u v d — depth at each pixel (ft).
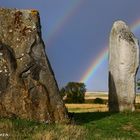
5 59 80.07
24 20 82.79
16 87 79.20
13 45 81.46
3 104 78.07
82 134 70.90
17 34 81.97
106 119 87.30
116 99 102.99
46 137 65.46
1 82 78.79
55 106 80.94
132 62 102.89
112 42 105.19
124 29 104.94
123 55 102.78
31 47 81.92
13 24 82.33
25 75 80.38
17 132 68.44
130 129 80.79
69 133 69.77
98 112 99.09
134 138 74.54
